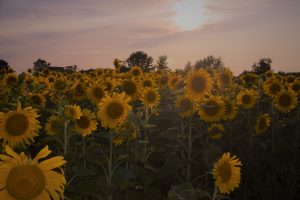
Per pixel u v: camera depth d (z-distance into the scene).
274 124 10.05
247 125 11.02
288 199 7.85
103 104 6.31
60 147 7.41
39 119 9.56
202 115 8.44
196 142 9.43
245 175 8.52
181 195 4.13
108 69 20.06
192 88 7.54
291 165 8.64
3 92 9.15
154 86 12.76
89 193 5.24
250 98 10.87
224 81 12.53
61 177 2.87
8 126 4.55
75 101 12.98
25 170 2.81
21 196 2.79
